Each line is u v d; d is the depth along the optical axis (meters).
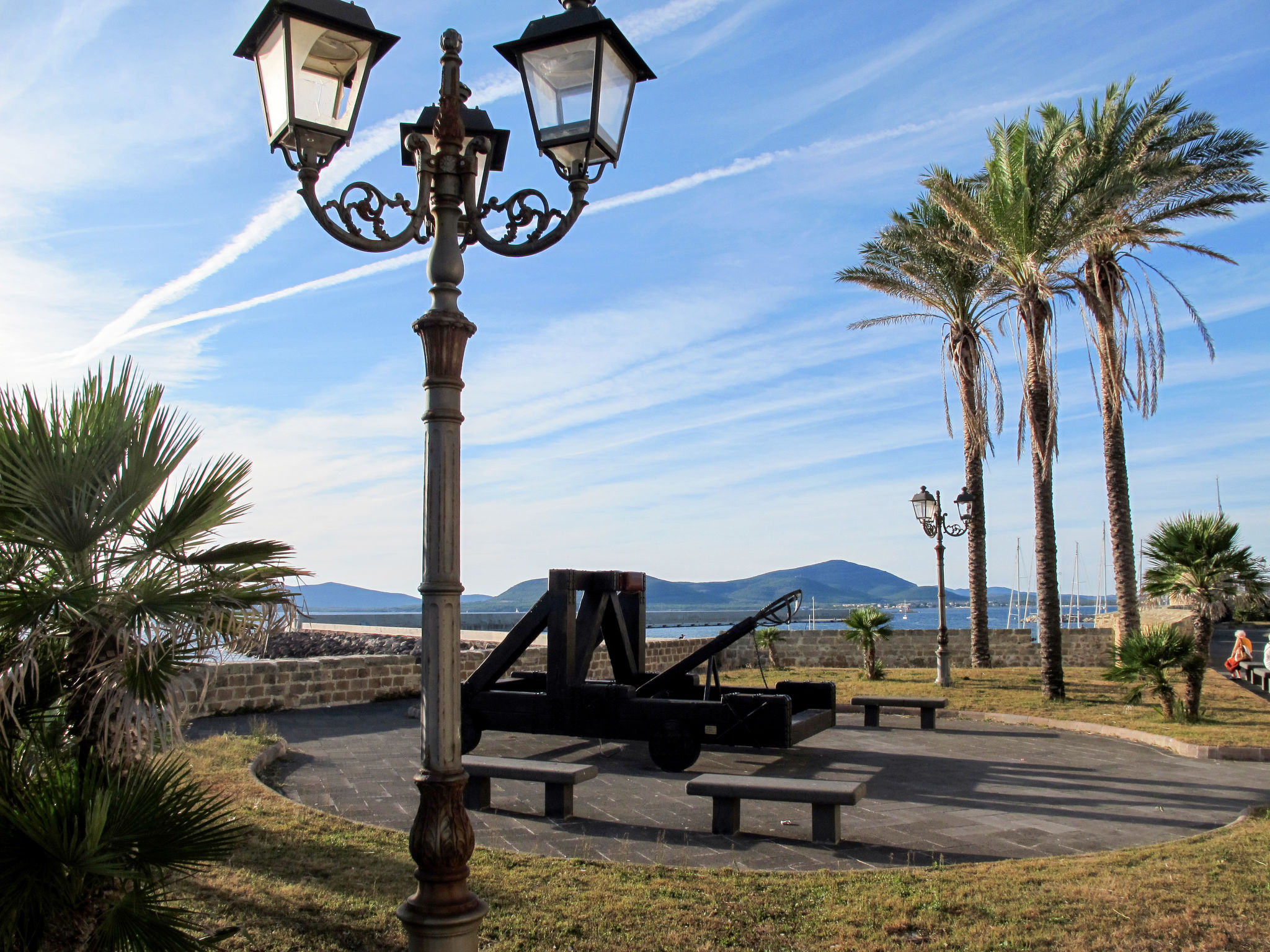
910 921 4.35
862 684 16.89
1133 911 4.45
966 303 20.31
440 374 3.22
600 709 9.07
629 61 3.77
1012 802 7.42
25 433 3.57
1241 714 12.28
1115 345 16.62
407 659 13.70
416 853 3.06
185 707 3.63
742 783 6.25
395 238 3.46
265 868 4.98
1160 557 13.16
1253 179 16.77
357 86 3.55
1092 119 17.73
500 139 5.04
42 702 3.69
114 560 3.80
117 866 3.16
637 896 4.70
